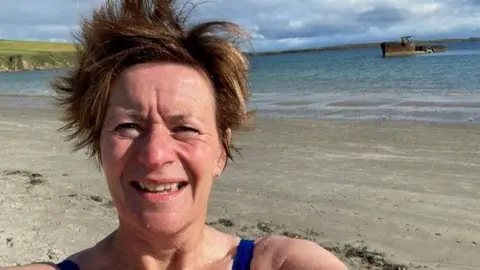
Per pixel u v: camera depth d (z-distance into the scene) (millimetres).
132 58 523
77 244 1624
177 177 500
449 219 1800
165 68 520
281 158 2787
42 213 1905
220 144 570
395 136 3330
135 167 500
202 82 536
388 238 1665
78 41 566
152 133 501
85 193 2174
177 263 549
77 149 636
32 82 14023
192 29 543
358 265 1497
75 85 568
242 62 575
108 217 1880
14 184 2314
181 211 509
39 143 3377
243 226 1805
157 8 551
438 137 3234
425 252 1560
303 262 542
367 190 2156
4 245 1593
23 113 5688
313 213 1905
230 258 565
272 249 568
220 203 2037
